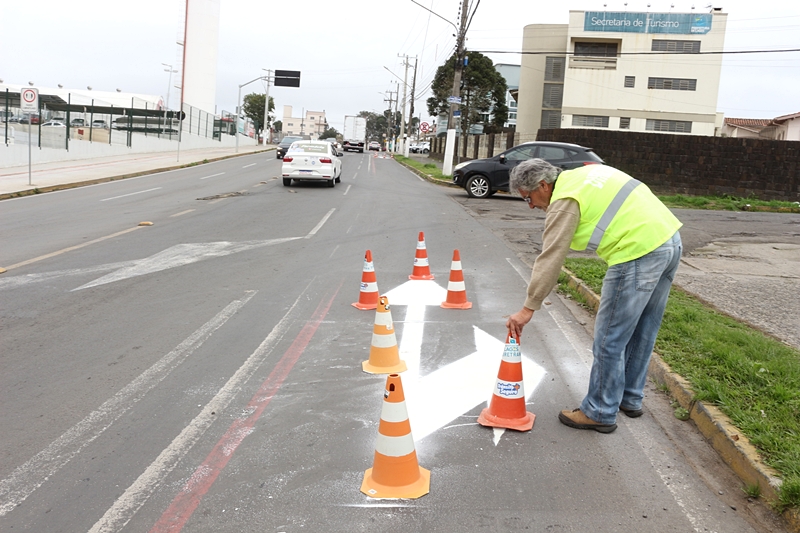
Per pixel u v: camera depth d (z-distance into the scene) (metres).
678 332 5.62
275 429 4.11
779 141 20.22
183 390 4.70
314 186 21.20
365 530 3.05
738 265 9.59
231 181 22.73
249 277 8.25
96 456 3.74
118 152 37.97
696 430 4.18
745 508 3.30
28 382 4.81
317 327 6.23
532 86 49.31
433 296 7.50
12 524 3.09
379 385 4.84
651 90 44.19
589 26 44.53
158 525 3.08
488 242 11.18
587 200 3.89
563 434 4.10
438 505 3.26
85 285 7.72
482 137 34.94
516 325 4.10
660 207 4.01
